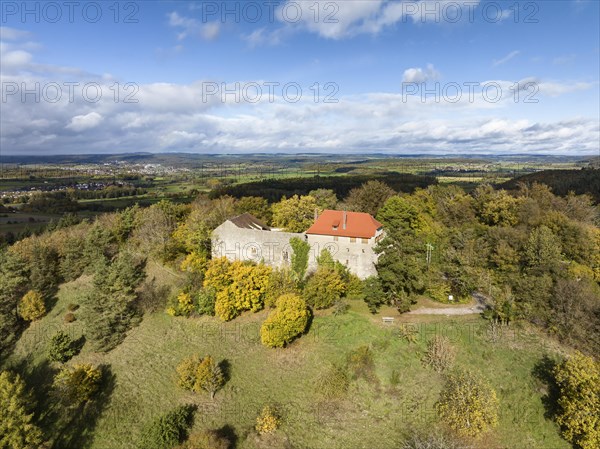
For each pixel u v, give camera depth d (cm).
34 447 3812
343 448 3472
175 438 3556
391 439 3484
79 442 3900
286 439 3603
